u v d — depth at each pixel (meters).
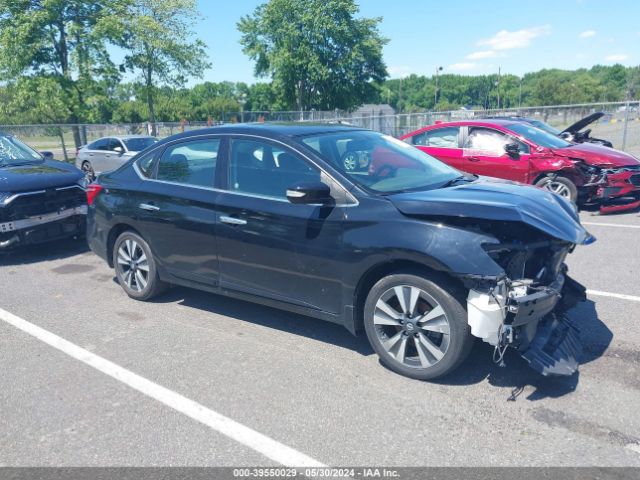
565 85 111.25
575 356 3.75
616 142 19.05
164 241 5.04
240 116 36.88
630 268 6.10
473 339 3.55
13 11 24.73
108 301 5.54
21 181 6.92
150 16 29.02
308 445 3.07
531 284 3.55
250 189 4.43
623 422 3.19
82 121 27.23
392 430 3.19
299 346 4.36
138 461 2.98
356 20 42.44
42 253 7.69
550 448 2.98
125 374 3.96
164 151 5.17
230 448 3.07
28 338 4.66
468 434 3.12
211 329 4.74
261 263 4.36
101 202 5.58
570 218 3.77
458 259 3.37
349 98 43.38
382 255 3.66
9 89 26.14
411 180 4.23
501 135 9.46
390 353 3.84
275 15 40.59
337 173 3.99
